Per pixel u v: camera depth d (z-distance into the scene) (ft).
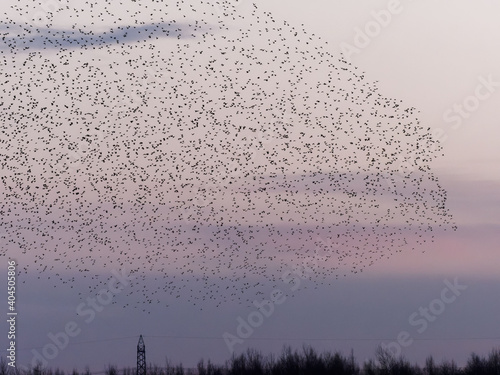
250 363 365.61
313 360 362.74
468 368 357.41
